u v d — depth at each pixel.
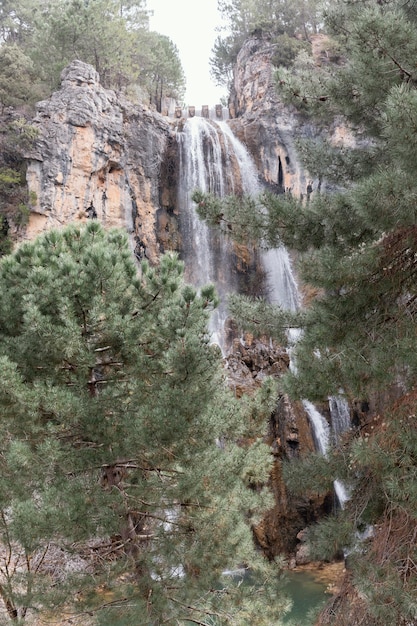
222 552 8.45
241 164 33.91
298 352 8.15
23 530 6.89
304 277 8.30
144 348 8.82
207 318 8.61
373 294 8.18
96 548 8.54
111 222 28.62
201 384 8.56
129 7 41.69
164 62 42.16
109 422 8.29
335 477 8.15
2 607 10.34
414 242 7.91
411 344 7.23
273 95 35.03
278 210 8.49
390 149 7.98
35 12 42.59
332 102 9.41
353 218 8.31
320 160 10.36
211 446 8.81
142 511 8.97
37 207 26.59
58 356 8.30
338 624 6.95
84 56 35.59
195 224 31.48
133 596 7.96
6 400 7.75
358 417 22.91
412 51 7.30
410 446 6.63
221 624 8.50
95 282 8.38
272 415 20.78
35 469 7.57
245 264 31.27
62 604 7.61
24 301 8.20
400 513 7.03
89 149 28.23
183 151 32.47
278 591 8.97
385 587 6.18
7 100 29.64
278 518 19.47
